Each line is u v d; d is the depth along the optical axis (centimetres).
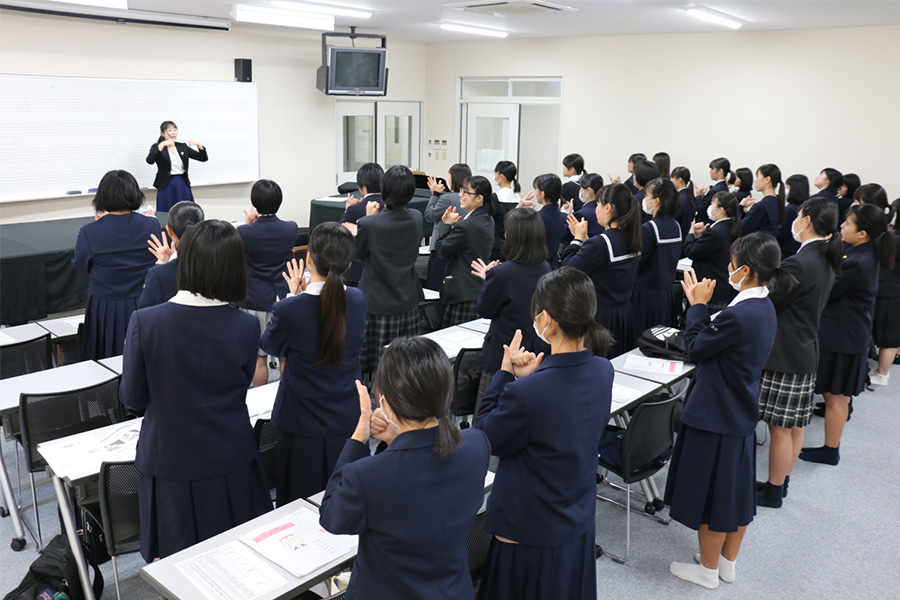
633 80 885
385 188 393
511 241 312
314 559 189
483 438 166
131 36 745
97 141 727
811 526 340
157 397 212
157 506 221
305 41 912
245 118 852
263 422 265
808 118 770
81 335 384
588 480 194
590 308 185
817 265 314
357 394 262
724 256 461
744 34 795
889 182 734
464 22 792
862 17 654
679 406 330
